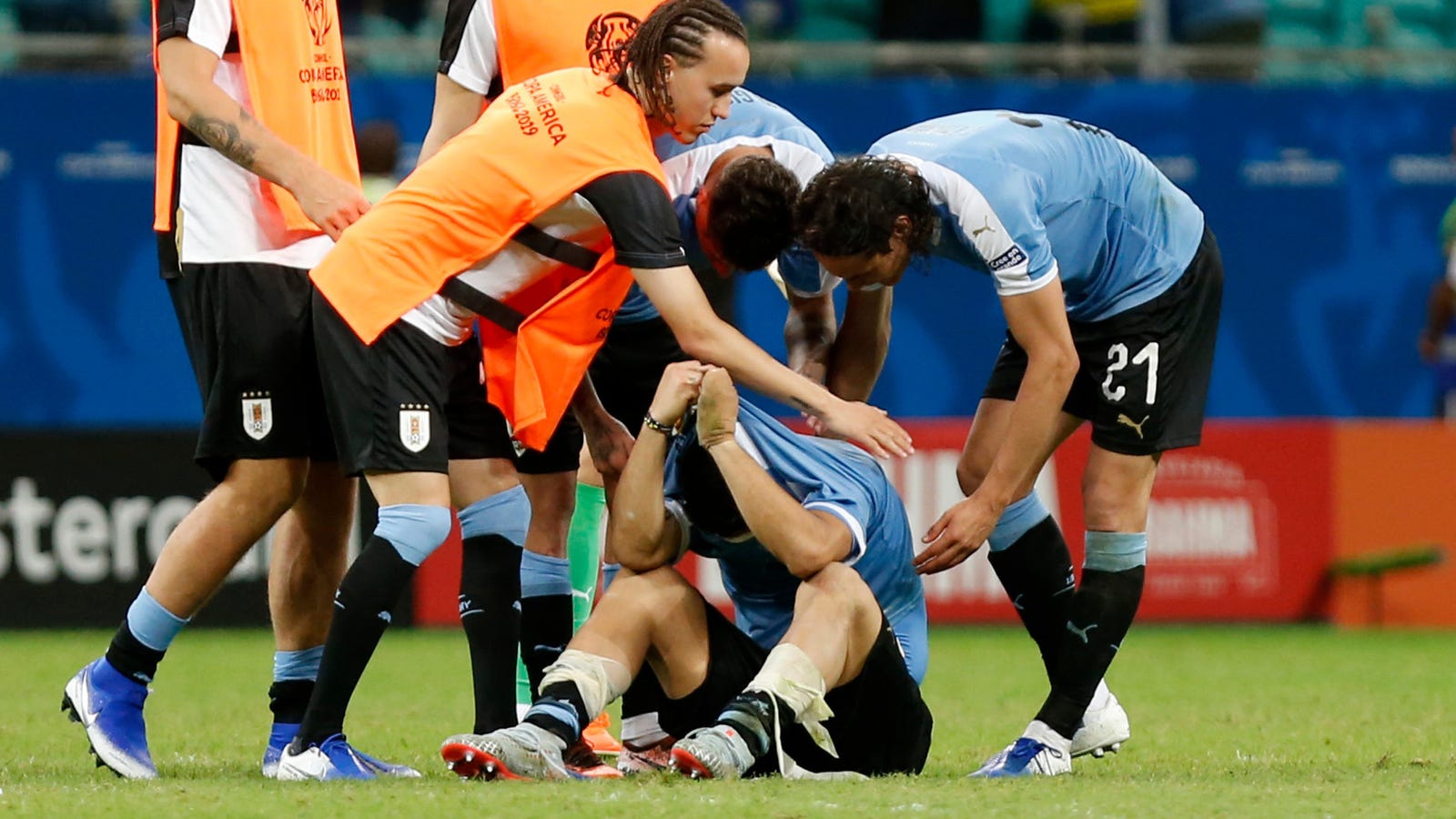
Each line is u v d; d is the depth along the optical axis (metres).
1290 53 41.25
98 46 39.53
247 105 16.44
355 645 14.96
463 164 15.08
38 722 20.95
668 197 14.91
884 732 14.82
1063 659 16.66
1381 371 41.03
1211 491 36.84
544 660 17.64
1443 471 37.53
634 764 15.66
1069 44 42.09
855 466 15.28
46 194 38.66
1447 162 40.66
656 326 18.69
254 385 15.83
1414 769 16.22
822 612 14.24
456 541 35.53
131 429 34.72
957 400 39.94
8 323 38.72
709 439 14.38
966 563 36.38
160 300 39.03
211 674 27.62
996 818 12.41
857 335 17.41
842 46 40.50
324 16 16.98
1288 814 12.80
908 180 14.69
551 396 15.20
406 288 14.93
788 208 15.28
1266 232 40.59
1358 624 37.00
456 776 15.03
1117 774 15.84
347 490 16.77
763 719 13.94
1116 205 16.48
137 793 13.75
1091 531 16.92
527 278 15.18
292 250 16.02
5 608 34.16
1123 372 16.78
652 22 14.98
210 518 15.93
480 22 18.77
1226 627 36.59
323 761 14.89
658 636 14.69
